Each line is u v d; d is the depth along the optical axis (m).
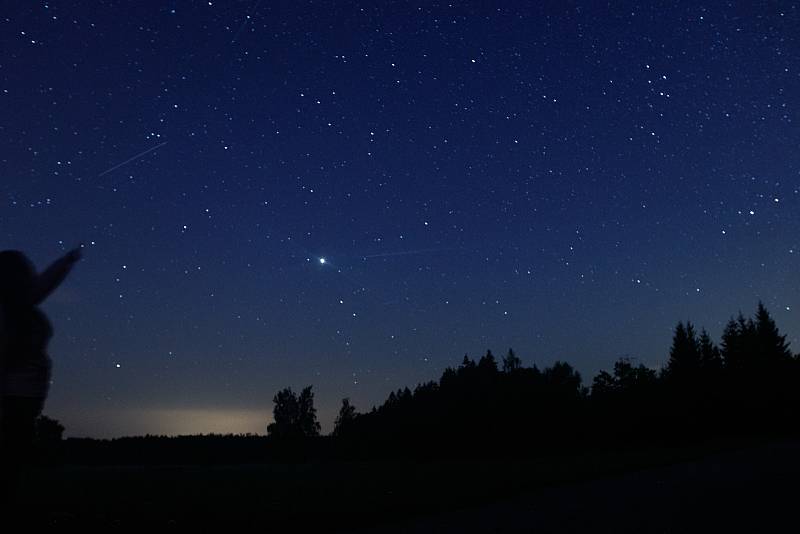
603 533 5.75
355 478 12.98
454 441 42.16
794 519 6.14
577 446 42.44
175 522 6.71
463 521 6.51
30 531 6.19
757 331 52.78
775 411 45.94
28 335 3.89
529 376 46.19
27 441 3.90
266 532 6.13
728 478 10.08
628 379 46.16
